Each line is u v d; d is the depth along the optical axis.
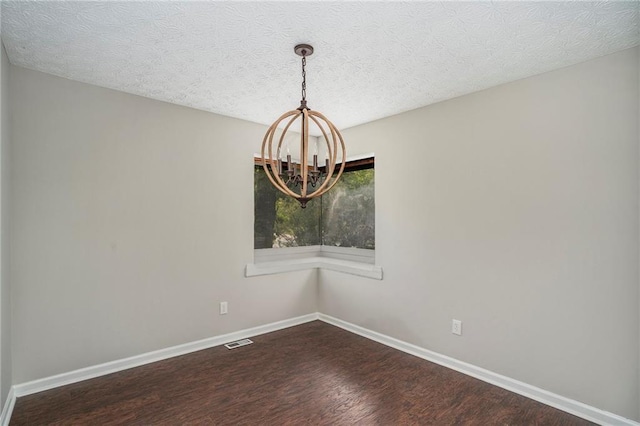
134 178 2.80
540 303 2.31
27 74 2.33
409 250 3.12
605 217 2.05
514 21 1.72
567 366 2.19
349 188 4.20
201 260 3.17
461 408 2.20
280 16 1.69
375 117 3.37
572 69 2.19
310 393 2.38
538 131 2.33
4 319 2.04
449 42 1.94
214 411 2.16
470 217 2.69
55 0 1.56
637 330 1.94
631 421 1.95
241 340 3.40
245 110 3.20
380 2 1.57
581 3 1.56
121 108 2.73
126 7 1.62
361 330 3.57
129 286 2.77
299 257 4.39
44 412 2.13
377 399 2.31
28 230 2.34
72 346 2.51
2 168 1.97
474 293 2.66
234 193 3.41
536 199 2.33
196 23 1.76
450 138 2.83
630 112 1.96
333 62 2.21
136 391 2.40
